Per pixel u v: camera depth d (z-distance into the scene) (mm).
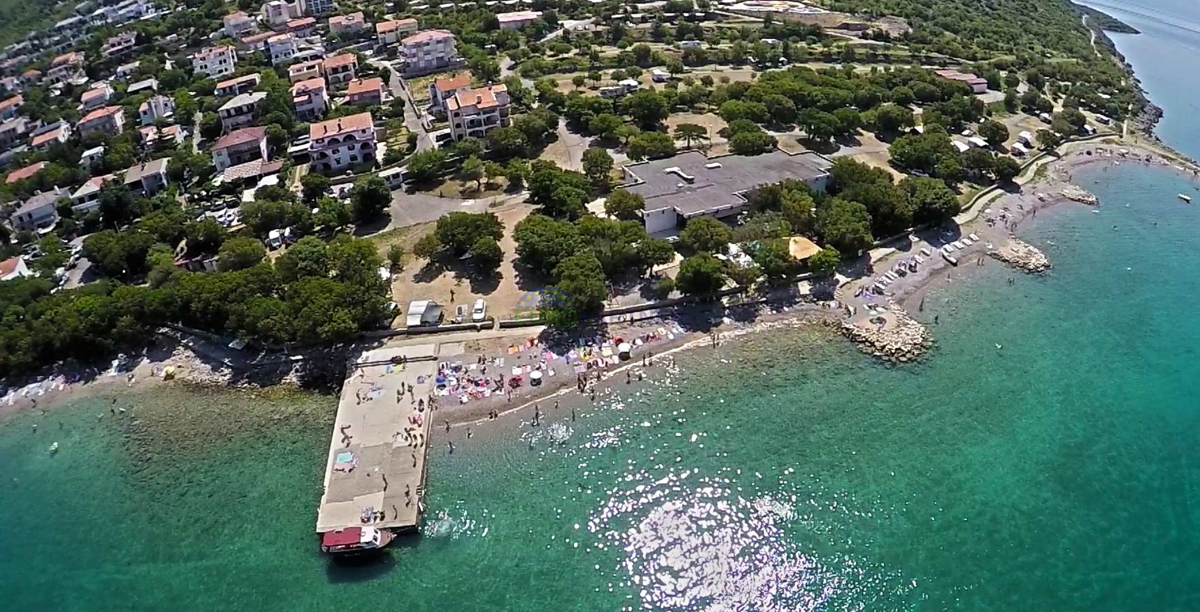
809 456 80188
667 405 87062
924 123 163250
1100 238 124750
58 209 145250
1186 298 107938
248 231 125812
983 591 65875
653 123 166250
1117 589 66188
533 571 67938
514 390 88688
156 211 137875
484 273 111500
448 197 139375
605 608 64625
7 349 98500
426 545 70375
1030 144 160750
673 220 118625
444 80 177375
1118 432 83625
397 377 90938
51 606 67812
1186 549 69938
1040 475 78000
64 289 114562
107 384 96062
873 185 120875
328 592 66625
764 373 92062
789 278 106688
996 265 115875
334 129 151250
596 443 81812
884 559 68875
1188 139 177875
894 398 88500
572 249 106000
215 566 70000
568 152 154125
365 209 129625
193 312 99188
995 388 90125
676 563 68625
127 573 70312
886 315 102250
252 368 95438
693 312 102250
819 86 177250
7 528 76125
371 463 78000
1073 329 100938
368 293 97938
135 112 189500
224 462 82000
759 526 72125
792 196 117000
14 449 86688
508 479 77312
